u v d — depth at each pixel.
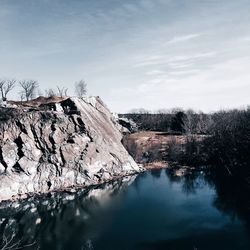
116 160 89.94
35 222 51.62
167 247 40.91
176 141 112.75
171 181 77.88
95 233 46.41
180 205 57.91
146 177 84.12
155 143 113.69
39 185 73.19
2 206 61.09
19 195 68.19
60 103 96.25
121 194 67.75
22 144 76.88
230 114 141.38
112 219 52.12
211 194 63.97
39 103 103.94
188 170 88.19
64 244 42.66
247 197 59.84
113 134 104.31
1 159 72.81
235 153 85.69
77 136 84.56
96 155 85.00
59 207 59.66
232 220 49.22
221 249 39.59
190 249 40.00
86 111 98.69
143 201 61.69
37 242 43.50
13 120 80.12
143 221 50.66
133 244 42.19
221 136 94.12
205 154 96.19
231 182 71.81
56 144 80.44
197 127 130.25
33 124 81.44
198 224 48.25
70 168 78.75
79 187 75.56
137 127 145.12
